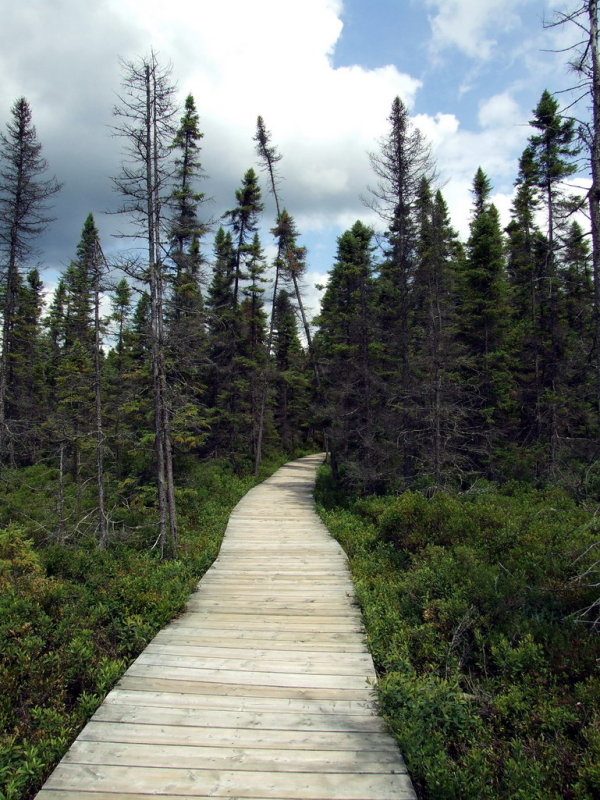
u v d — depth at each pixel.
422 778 4.33
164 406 11.77
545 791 4.17
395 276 18.61
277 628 7.41
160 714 5.07
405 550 10.38
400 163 17.20
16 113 16.14
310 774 4.20
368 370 20.64
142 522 14.18
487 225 20.97
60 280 29.30
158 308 11.73
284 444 43.00
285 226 25.56
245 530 14.60
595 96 6.64
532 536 9.20
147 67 11.36
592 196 6.75
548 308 19.42
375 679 5.84
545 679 5.71
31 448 19.66
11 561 8.47
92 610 7.31
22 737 4.88
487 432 18.98
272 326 27.05
